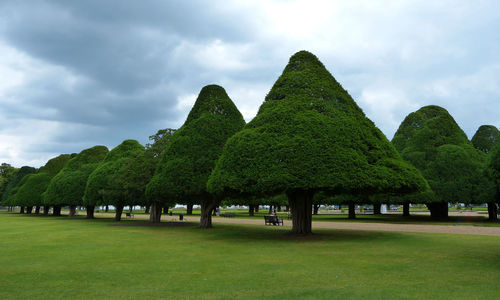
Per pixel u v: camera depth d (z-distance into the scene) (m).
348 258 12.62
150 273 10.15
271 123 20.09
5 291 8.25
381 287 8.41
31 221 39.53
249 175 18.47
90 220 41.75
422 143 41.75
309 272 10.19
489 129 46.75
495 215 38.53
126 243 17.48
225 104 29.80
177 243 17.39
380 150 20.23
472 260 12.09
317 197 46.03
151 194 28.33
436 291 8.01
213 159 27.17
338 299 7.38
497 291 8.00
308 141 18.48
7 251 14.79
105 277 9.66
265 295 7.73
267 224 32.31
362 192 21.47
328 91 21.59
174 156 28.27
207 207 28.50
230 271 10.39
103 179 39.66
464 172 37.78
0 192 91.56
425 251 14.24
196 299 7.47
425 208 93.69
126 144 43.66
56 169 62.91
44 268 11.00
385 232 22.94
